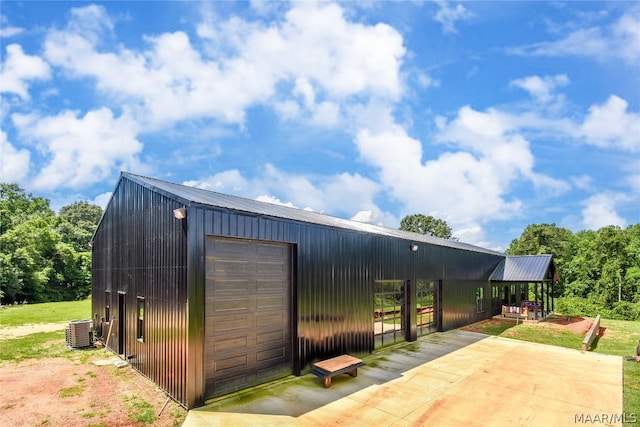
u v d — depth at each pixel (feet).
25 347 34.78
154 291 25.39
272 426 18.66
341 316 31.58
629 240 105.70
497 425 19.30
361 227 41.75
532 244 144.66
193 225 21.63
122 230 32.91
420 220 180.65
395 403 22.11
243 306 24.35
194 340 21.01
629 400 23.02
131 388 23.85
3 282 83.41
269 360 25.80
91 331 35.53
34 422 18.66
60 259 105.19
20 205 156.35
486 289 62.75
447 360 32.53
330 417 19.95
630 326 56.54
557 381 26.68
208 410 20.49
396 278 39.42
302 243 28.35
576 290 110.32
